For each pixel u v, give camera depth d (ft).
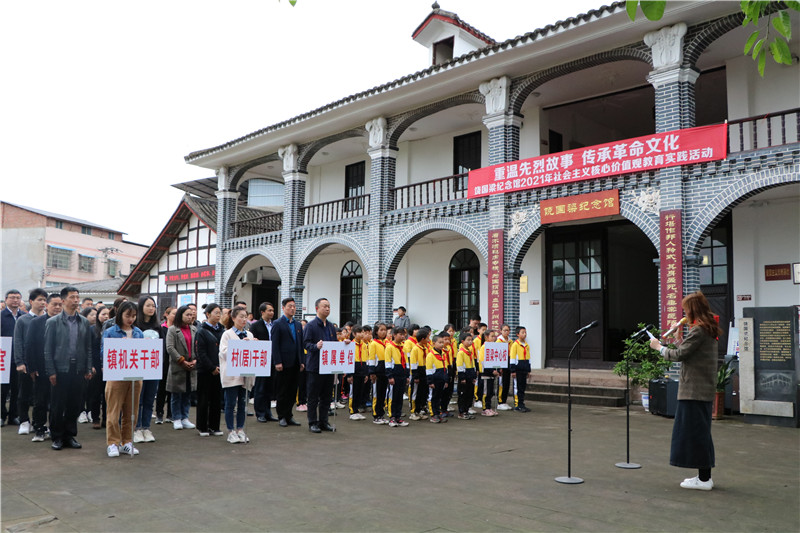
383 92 51.08
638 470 22.26
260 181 81.71
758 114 42.65
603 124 59.52
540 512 16.89
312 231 61.77
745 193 35.50
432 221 51.67
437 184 61.87
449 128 60.34
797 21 37.29
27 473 20.65
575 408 40.81
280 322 31.71
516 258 45.83
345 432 30.32
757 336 33.96
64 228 126.52
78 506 16.85
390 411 36.04
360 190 70.03
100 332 30.50
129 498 17.74
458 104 51.37
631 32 39.50
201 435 28.53
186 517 15.99
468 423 34.06
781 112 35.53
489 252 47.14
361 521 15.88
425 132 61.67
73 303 24.75
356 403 35.45
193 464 22.39
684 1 35.58
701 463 19.13
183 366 28.45
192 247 79.51
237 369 26.48
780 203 41.73
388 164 56.08
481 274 58.85
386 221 55.31
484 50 43.88
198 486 19.21
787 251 41.34
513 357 39.32
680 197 37.68
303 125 59.31
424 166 63.36
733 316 43.29
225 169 72.08
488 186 47.39
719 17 36.99
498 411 39.37
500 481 20.40
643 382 37.88
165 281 82.89
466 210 49.14
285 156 64.59
